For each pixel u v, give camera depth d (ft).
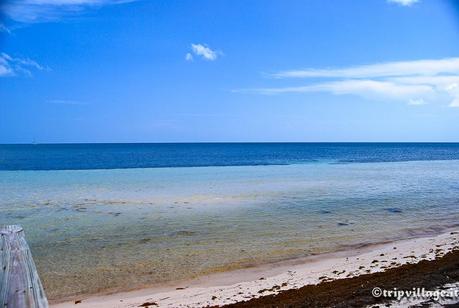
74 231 55.47
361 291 24.82
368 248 46.55
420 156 324.80
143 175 138.62
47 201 80.12
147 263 41.50
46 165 205.46
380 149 537.24
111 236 52.85
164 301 30.76
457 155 345.92
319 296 25.73
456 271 26.84
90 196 86.79
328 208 73.77
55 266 40.52
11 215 66.49
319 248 46.80
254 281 35.53
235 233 54.44
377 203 79.41
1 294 7.64
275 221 62.18
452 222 61.41
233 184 110.01
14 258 8.41
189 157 312.09
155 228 57.26
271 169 171.22
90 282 36.09
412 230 56.03
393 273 30.53
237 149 546.67
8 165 204.54
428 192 95.81
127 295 32.96
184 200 81.71
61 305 30.83
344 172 153.89
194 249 46.73
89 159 274.98
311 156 329.93
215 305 28.48
